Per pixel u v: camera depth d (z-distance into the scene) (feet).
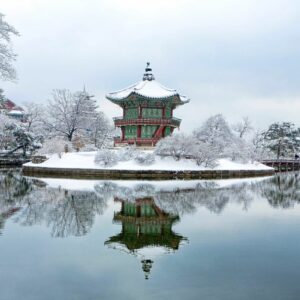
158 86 271.69
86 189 136.77
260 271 49.85
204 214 88.69
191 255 56.24
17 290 43.83
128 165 199.93
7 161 274.16
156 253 57.11
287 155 365.40
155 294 42.93
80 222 78.23
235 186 158.30
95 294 42.91
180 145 210.18
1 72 150.61
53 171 199.82
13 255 55.57
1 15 150.61
